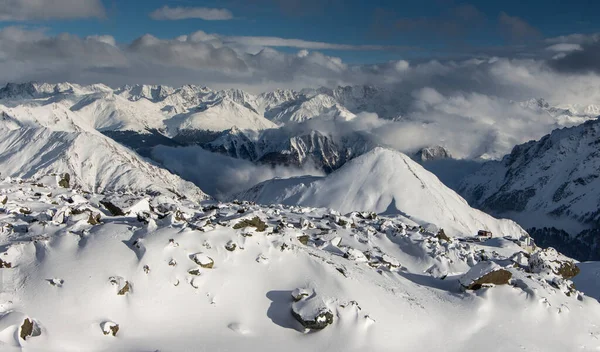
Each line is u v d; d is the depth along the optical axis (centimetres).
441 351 3041
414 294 3541
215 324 2875
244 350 2719
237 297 3058
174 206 4253
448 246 4788
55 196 4819
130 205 4031
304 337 2912
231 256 3262
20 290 2739
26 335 2434
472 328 3297
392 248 4725
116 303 2794
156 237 3169
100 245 3098
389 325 3088
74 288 2775
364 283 3372
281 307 3070
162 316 2833
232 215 3603
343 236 4709
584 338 3472
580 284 5056
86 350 2527
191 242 3222
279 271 3294
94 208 3912
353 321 3000
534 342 3288
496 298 3603
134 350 2583
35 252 3062
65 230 3309
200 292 3008
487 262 3756
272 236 3534
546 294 3694
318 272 3319
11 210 3950
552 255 4700
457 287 3781
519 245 6656
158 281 2959
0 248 3127
